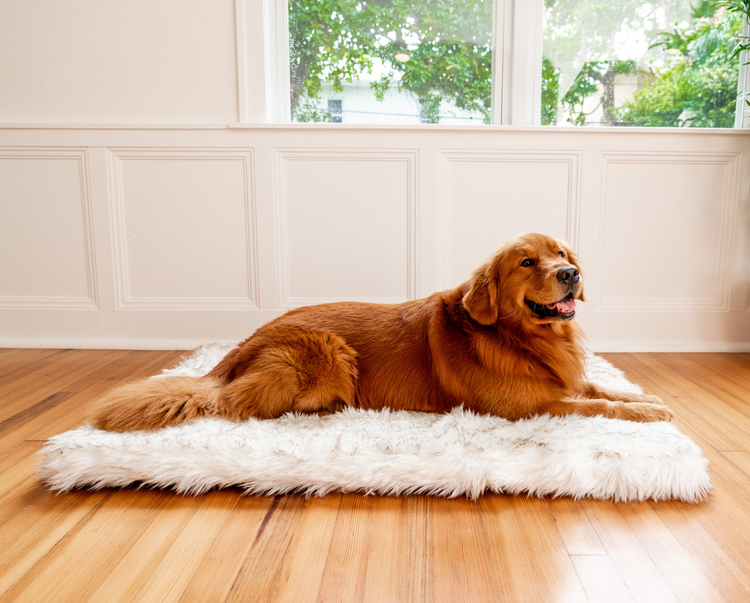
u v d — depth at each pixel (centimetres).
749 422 194
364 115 325
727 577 106
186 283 316
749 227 303
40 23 296
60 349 316
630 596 101
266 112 304
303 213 310
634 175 303
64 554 117
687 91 320
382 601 101
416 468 141
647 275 311
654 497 137
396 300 318
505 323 171
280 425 167
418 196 307
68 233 311
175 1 294
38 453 153
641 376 257
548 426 159
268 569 111
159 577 109
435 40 316
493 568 110
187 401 169
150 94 303
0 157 304
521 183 306
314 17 313
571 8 311
